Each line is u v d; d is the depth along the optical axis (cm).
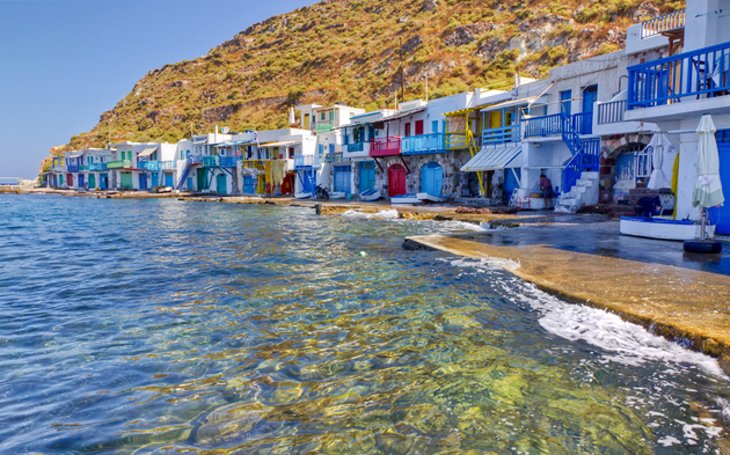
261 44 13388
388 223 2317
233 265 1259
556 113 2572
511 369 519
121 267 1281
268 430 419
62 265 1345
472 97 3306
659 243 1191
